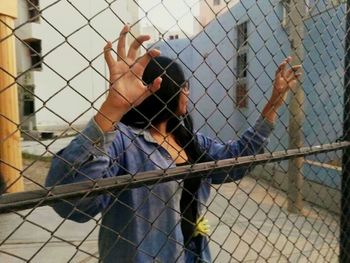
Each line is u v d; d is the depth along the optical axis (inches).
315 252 140.6
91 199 37.3
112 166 39.5
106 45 35.1
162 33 38.8
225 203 209.5
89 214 38.6
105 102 35.9
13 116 188.7
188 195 50.4
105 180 36.7
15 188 118.4
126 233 44.9
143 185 39.8
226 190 240.7
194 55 414.3
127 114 46.7
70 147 35.6
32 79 480.4
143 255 44.9
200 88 401.7
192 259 52.1
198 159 49.7
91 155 35.6
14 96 188.2
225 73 337.4
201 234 52.6
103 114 35.7
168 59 46.7
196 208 51.6
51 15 525.3
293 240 155.6
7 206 30.8
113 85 35.5
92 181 35.6
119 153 43.1
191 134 49.6
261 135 59.5
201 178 49.4
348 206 77.2
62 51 483.5
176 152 51.4
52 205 36.9
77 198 34.7
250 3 285.0
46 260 134.3
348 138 74.7
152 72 45.1
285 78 60.4
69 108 486.6
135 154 44.6
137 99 36.6
